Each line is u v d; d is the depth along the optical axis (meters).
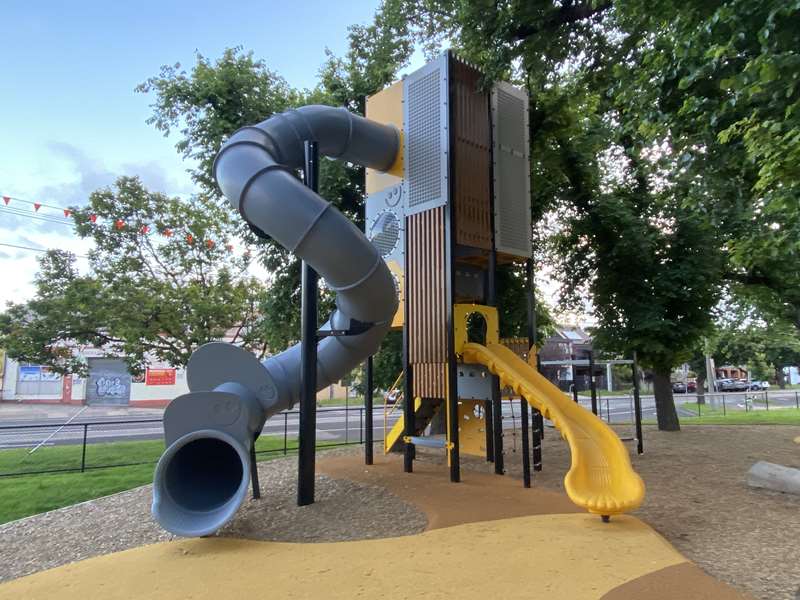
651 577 4.22
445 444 8.27
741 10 4.99
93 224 18.53
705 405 33.28
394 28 13.10
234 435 5.89
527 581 4.19
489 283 9.20
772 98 5.19
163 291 18.83
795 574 4.41
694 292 13.59
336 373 7.73
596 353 14.55
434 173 8.88
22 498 8.50
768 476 7.64
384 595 4.01
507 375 7.96
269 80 13.62
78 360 20.48
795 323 17.62
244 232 14.01
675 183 10.69
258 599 4.03
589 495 5.80
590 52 9.63
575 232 14.63
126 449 14.45
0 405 38.69
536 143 13.03
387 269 6.70
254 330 19.92
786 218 7.49
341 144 8.64
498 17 8.79
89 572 4.80
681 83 5.83
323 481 8.20
